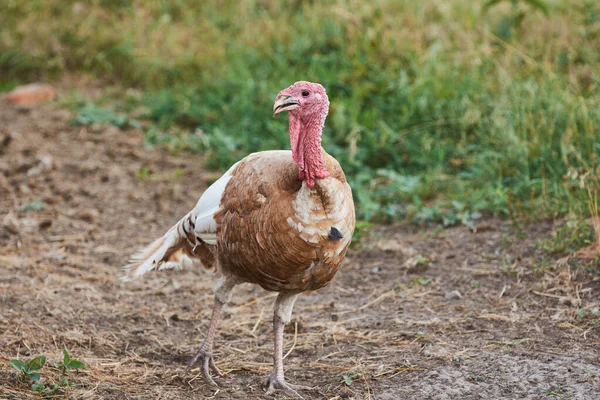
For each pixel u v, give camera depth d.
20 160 23.05
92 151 24.09
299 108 10.68
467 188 19.88
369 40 25.77
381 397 11.83
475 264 16.59
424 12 26.91
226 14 31.70
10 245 18.17
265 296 16.27
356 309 15.34
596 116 19.25
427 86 23.11
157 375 12.80
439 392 11.80
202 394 12.21
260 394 12.18
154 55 29.86
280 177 11.05
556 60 22.47
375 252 17.70
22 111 27.45
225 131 24.28
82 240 18.72
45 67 31.16
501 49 24.28
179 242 12.92
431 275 16.48
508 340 13.47
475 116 21.42
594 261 15.70
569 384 11.77
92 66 31.25
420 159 21.27
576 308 14.42
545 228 17.45
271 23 29.14
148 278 17.02
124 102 28.19
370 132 22.30
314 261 11.16
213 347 13.98
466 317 14.48
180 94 27.41
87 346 13.65
